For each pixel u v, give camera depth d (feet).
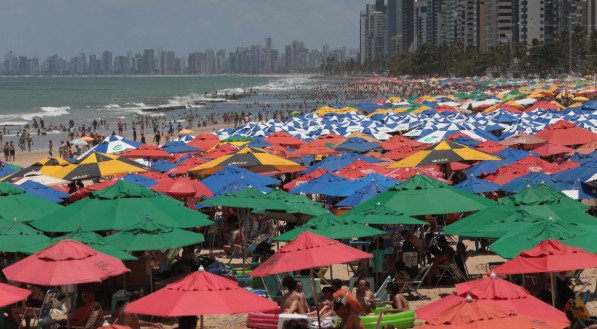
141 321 157.38
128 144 370.53
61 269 126.82
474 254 239.91
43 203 197.77
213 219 280.31
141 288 173.06
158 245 157.48
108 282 172.76
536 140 370.53
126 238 160.25
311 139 472.03
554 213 176.14
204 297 106.52
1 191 195.00
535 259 126.93
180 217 179.42
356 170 285.64
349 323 128.67
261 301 108.47
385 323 142.00
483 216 175.94
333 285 159.43
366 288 165.17
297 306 146.10
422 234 216.13
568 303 141.28
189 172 307.58
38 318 152.25
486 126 491.31
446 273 196.34
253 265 205.26
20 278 126.31
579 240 147.23
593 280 194.08
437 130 420.36
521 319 89.40
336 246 138.41
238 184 258.78
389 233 209.67
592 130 441.27
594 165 250.98
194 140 433.07
